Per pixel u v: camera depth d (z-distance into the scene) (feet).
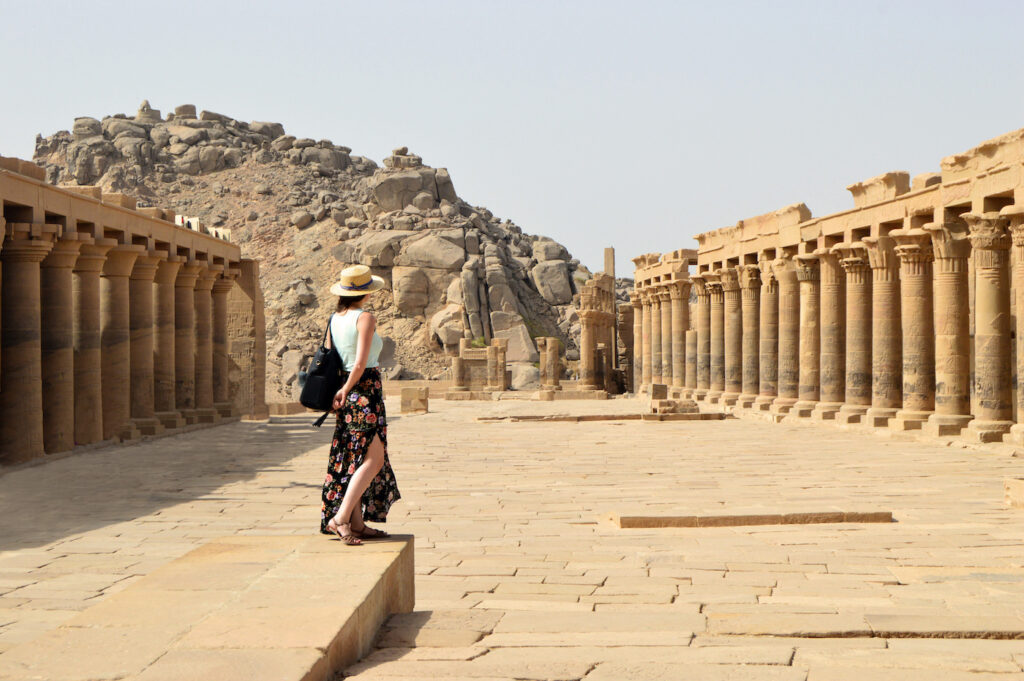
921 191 76.43
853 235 88.99
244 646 15.39
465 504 43.27
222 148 327.88
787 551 30.19
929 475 52.47
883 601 22.86
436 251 247.70
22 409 61.77
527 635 19.48
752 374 119.03
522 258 275.59
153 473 56.65
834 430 88.38
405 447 73.20
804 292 100.68
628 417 105.40
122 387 77.77
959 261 73.82
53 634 15.99
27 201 61.41
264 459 63.87
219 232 108.37
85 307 72.33
